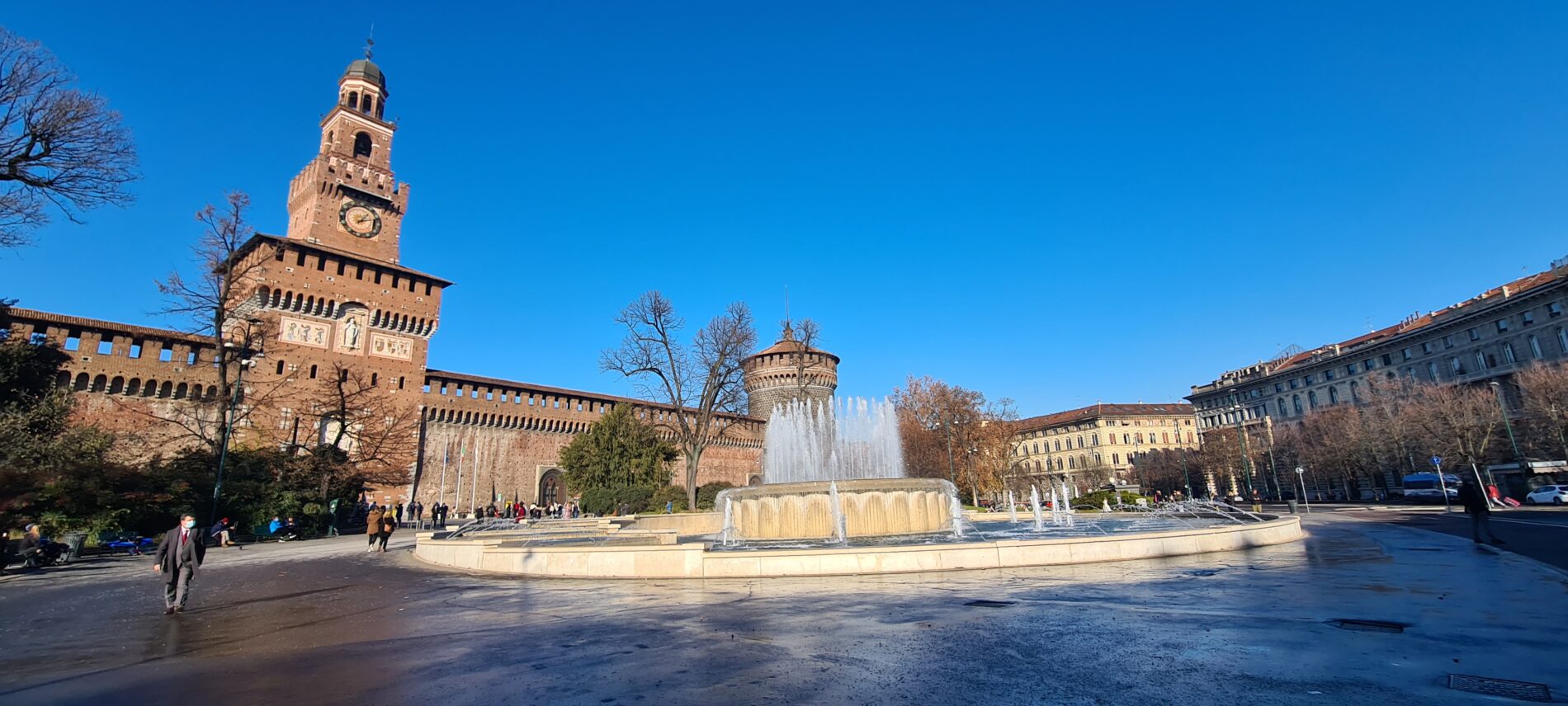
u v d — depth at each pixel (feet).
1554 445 150.41
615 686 16.76
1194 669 16.65
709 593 32.45
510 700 15.81
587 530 84.74
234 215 110.73
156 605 34.37
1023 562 38.14
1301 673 15.99
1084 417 353.92
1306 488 221.46
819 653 19.53
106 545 73.97
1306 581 30.35
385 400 162.30
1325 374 245.86
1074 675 16.52
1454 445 155.53
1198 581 31.01
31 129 66.85
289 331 154.81
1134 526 63.16
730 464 229.25
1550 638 18.84
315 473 110.22
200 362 133.69
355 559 60.39
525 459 187.73
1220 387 301.84
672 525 93.61
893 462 118.42
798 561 37.99
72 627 27.89
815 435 129.49
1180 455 277.85
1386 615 22.35
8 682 18.80
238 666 20.33
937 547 37.93
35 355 111.24
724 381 147.95
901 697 15.24
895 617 24.59
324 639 24.34
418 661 20.25
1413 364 211.00
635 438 160.97
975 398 204.33
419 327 178.09
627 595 33.04
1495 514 94.89
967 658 18.40
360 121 187.83
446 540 55.16
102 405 127.65
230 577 46.65
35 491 73.56
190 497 91.04
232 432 112.57
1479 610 23.08
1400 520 83.76
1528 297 174.70
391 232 189.26
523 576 43.78
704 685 16.67
